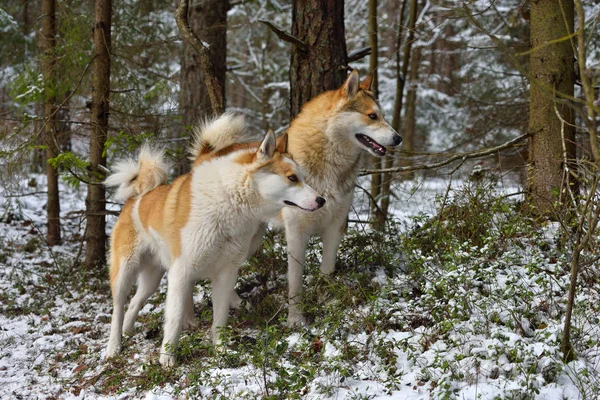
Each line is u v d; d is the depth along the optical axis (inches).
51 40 324.5
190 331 210.5
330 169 202.4
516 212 226.1
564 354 144.1
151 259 205.5
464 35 501.0
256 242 214.7
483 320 164.2
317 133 202.1
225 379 159.3
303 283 215.5
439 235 215.6
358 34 665.0
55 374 187.8
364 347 165.5
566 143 226.1
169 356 180.1
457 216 225.1
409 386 146.7
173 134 337.1
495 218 224.2
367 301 185.6
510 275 179.6
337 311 177.3
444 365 142.3
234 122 203.2
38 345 209.6
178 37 319.3
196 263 180.7
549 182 227.1
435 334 164.9
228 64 722.2
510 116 393.4
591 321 161.5
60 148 301.6
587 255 183.8
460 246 190.1
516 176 304.0
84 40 292.2
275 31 252.2
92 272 285.0
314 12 261.6
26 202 415.5
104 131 289.6
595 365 144.9
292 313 197.6
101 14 284.7
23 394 175.3
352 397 142.1
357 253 222.8
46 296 259.0
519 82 425.7
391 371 152.8
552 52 227.3
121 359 192.2
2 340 213.6
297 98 268.7
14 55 410.9
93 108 288.2
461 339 157.3
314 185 200.8
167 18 476.4
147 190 203.3
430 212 263.4
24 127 279.0
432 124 625.6
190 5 362.6
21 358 200.4
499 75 448.1
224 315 189.2
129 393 166.9
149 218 191.6
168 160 270.5
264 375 150.2
